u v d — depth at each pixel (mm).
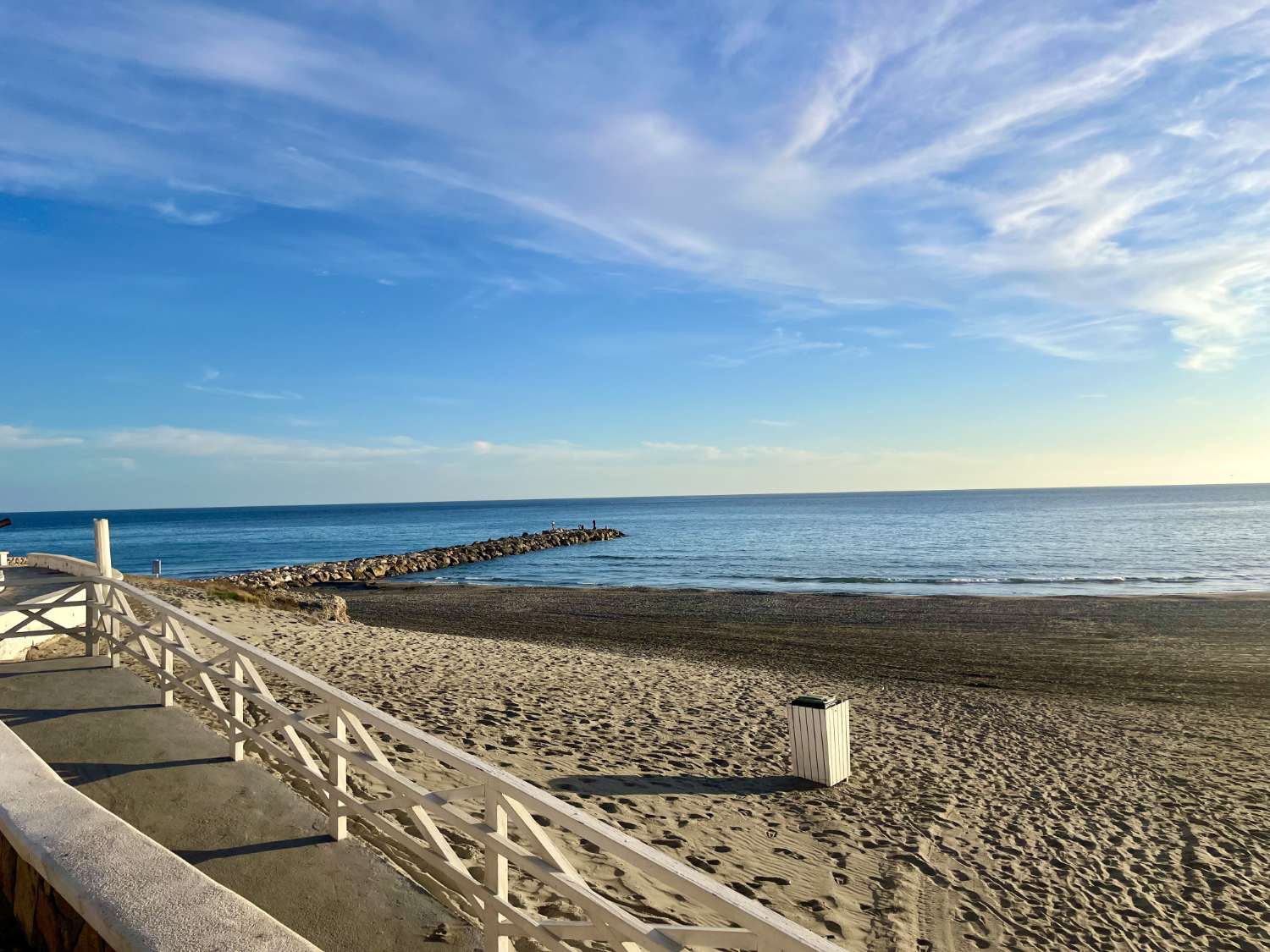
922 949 5676
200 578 49000
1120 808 8758
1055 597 30219
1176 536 66625
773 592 33844
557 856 3248
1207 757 10742
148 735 6465
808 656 19156
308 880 4309
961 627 23500
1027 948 5820
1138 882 7012
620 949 2785
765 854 7035
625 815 7496
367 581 45875
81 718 6875
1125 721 12680
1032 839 7816
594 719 11062
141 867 2559
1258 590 32375
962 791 9102
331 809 4773
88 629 9078
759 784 8961
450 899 4363
